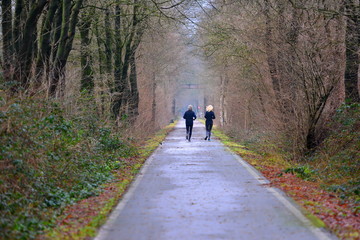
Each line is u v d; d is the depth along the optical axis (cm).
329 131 4322
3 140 2311
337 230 1788
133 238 1722
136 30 6228
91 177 3083
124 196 2562
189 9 5800
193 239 1695
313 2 4284
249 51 5834
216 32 5662
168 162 4303
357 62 4231
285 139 4662
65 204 2353
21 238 1722
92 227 1867
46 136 2900
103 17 5753
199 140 7844
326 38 4181
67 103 3772
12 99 2761
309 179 3209
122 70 6662
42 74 3719
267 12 4894
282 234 1753
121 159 4328
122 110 6600
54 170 2761
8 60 3681
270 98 5231
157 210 2192
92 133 4244
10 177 2262
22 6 3878
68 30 4022
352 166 3275
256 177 3300
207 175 3409
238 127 9675
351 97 4228
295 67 4253
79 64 6425
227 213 2116
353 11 4003
